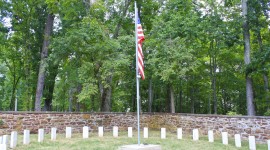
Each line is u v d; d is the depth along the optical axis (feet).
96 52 44.57
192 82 65.21
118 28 52.65
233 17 48.21
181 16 48.21
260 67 43.50
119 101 65.21
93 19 45.37
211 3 48.44
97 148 27.94
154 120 49.39
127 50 48.06
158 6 57.82
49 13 53.52
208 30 46.75
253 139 29.37
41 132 31.58
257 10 46.19
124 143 31.37
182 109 80.07
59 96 66.64
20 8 57.26
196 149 28.89
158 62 45.73
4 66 73.87
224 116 40.01
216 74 66.33
